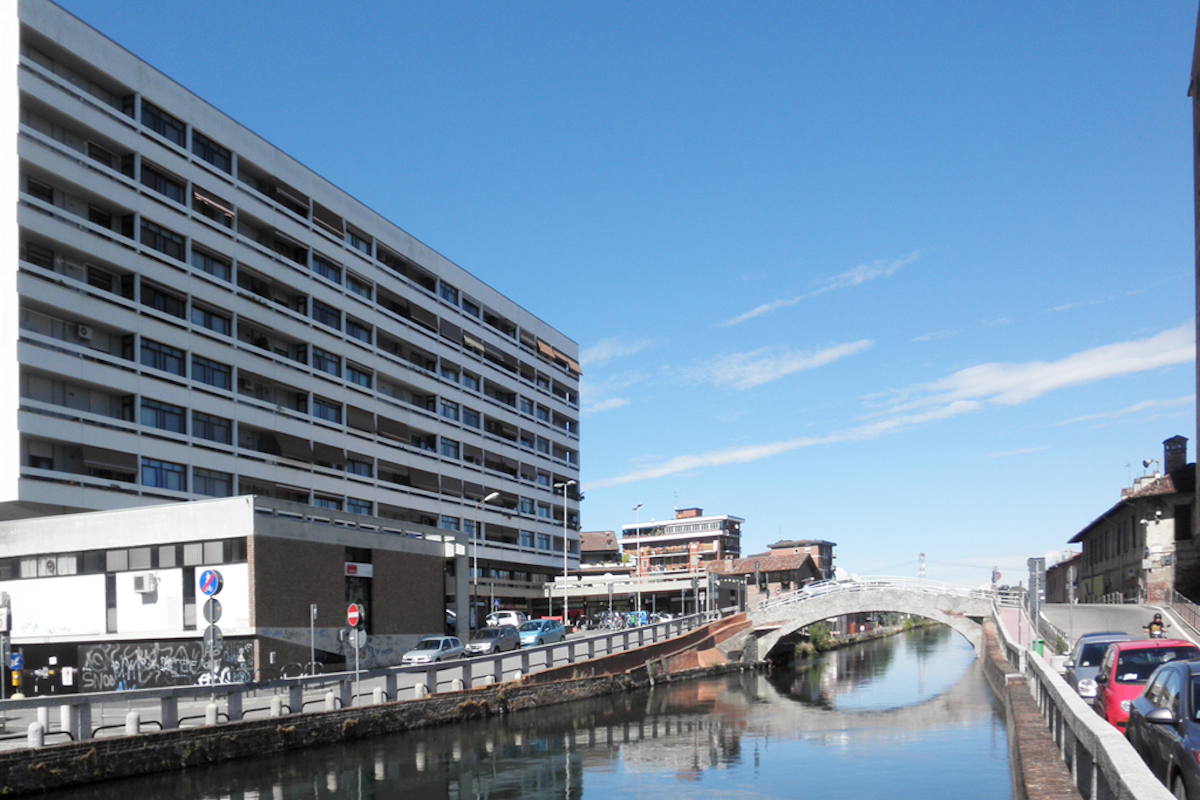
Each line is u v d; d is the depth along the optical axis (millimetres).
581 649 48156
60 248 46219
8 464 42875
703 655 62000
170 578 40969
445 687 37000
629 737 32438
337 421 65812
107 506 46625
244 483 56625
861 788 22219
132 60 50562
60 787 21312
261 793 22000
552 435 99688
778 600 67875
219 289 55375
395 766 26047
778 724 35938
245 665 39094
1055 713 13758
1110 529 70625
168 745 23953
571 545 102250
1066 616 49031
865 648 99125
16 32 44250
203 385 53344
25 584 44219
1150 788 5309
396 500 71000
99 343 48438
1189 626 42688
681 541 151000
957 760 26188
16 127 43812
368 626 47250
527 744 30641
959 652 89250
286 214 61938
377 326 70812
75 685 41938
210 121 56031
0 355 43406
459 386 81750
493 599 83812
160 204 51500
